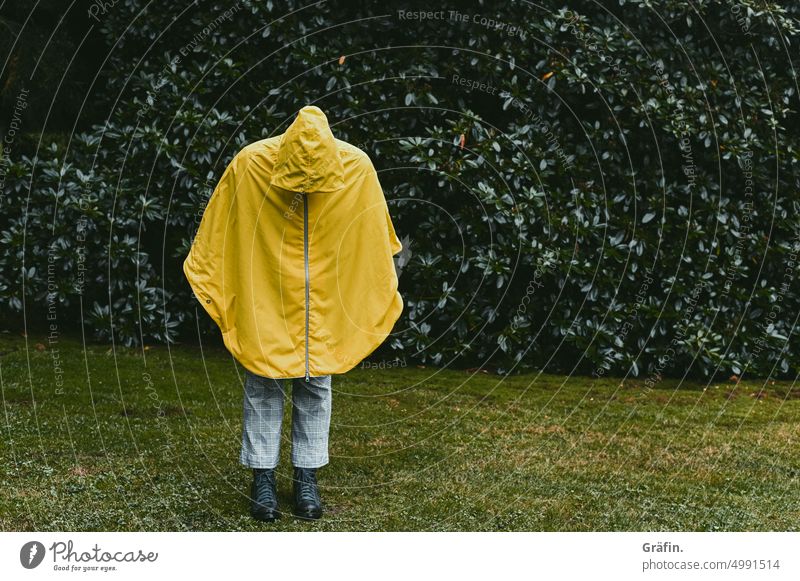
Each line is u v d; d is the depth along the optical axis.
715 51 5.78
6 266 5.77
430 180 5.70
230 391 4.79
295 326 3.00
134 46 6.07
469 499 3.36
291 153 2.83
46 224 5.70
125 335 5.67
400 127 5.69
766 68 5.75
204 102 5.83
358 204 3.03
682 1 5.56
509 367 5.59
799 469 3.81
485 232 5.59
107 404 4.39
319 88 5.73
